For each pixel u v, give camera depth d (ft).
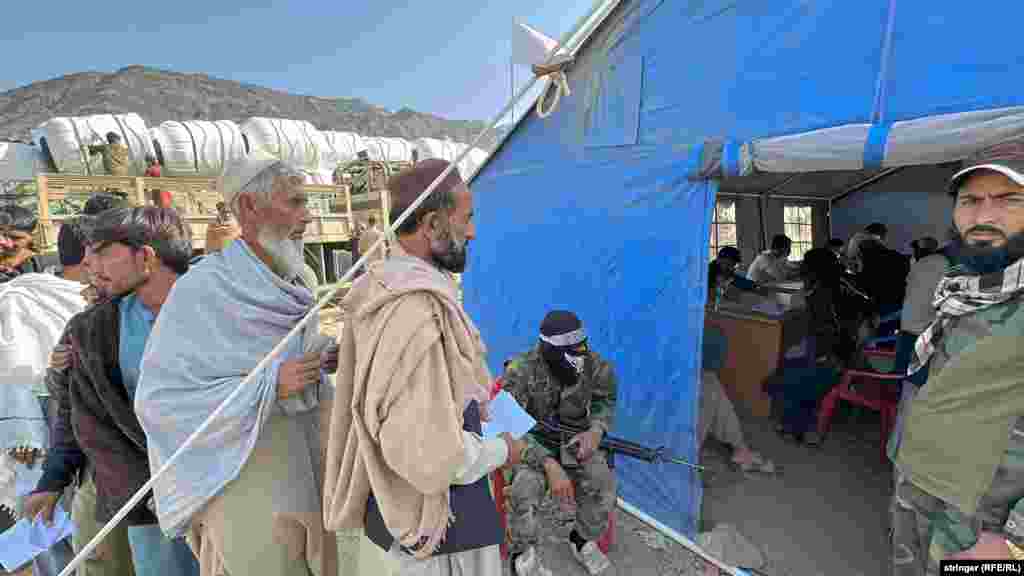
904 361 10.27
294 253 5.21
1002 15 6.69
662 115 10.13
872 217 25.82
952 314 4.83
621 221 10.89
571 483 8.35
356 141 58.54
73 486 6.95
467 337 3.99
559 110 12.12
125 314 5.55
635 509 10.48
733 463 11.94
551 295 12.73
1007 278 4.38
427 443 3.51
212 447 4.51
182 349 4.56
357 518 4.30
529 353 9.25
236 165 4.79
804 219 26.48
